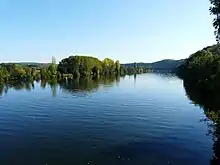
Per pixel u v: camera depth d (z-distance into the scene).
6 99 76.31
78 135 38.28
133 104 64.50
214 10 31.25
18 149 32.88
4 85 129.62
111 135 38.06
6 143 35.19
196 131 39.53
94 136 37.69
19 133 39.78
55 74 182.38
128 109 57.72
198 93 84.50
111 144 34.16
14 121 47.50
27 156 30.55
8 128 42.69
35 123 45.88
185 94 83.69
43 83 139.75
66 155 30.70
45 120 48.03
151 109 57.56
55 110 57.47
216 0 30.88
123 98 75.50
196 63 117.88
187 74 150.50
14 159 29.70
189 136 37.06
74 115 51.91
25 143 35.12
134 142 34.75
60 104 65.56
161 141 35.06
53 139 36.66
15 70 164.12
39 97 79.62
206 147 32.44
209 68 89.75
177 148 32.28
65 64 199.75
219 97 70.38
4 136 38.34
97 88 106.38
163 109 57.41
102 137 37.19
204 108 57.66
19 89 106.88
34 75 176.38
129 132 39.41
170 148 32.31
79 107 60.78
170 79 180.25
